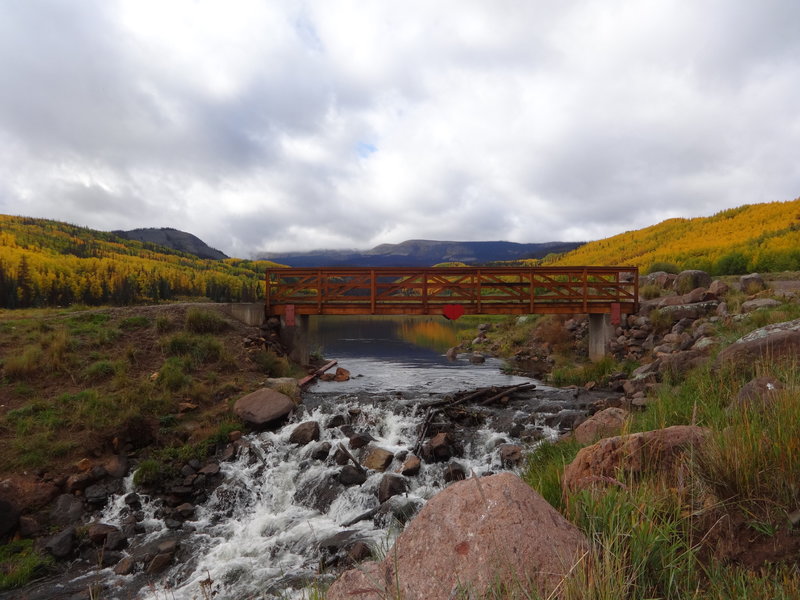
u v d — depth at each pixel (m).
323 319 71.50
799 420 3.53
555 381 15.88
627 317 17.11
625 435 4.15
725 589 2.46
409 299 17.08
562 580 2.22
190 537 7.41
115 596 6.05
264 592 5.93
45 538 7.07
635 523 2.76
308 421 10.53
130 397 10.14
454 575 2.53
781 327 7.60
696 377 7.59
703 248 66.44
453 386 15.05
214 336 14.33
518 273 17.06
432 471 8.86
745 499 3.04
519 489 2.93
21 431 8.68
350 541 6.90
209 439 9.77
